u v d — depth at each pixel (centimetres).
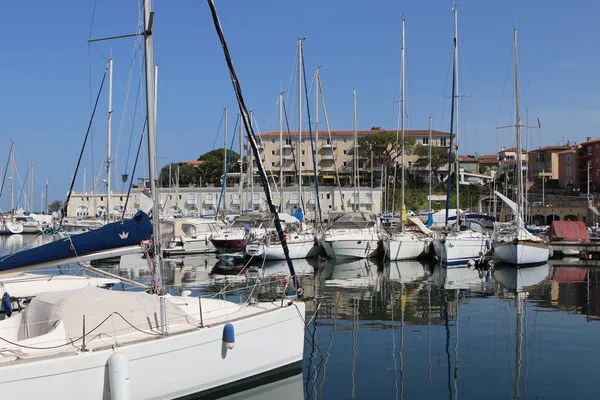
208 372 835
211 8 1010
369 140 7594
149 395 768
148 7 823
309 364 1103
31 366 674
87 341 769
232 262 2747
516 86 2931
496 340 1292
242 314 932
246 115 1047
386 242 2928
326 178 8075
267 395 920
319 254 3102
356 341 1281
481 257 2727
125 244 895
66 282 1295
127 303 844
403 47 3362
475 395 936
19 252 869
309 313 1602
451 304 1741
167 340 785
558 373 1048
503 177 7294
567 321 1495
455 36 3058
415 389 959
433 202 6850
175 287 1922
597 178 7362
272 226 2881
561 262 2984
